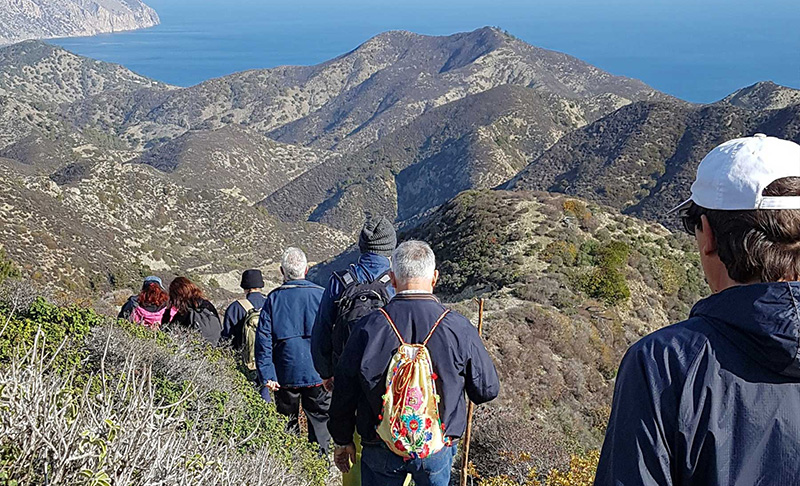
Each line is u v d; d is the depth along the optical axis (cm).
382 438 296
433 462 297
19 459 210
